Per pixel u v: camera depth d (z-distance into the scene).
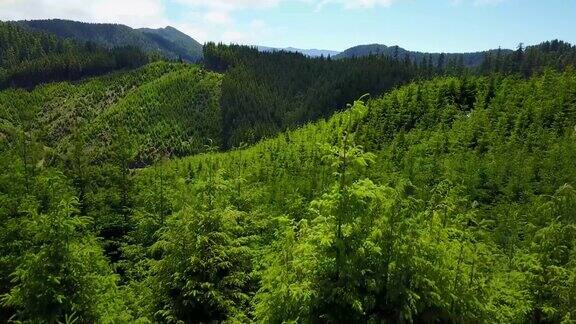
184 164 71.50
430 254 8.95
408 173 43.97
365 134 66.06
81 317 10.26
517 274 11.80
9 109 182.25
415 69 173.88
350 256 8.58
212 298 10.89
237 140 149.12
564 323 10.12
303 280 8.79
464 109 69.69
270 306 9.26
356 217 9.02
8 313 12.53
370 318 8.22
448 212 11.53
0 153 20.00
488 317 9.09
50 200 17.64
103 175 24.66
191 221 11.62
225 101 186.00
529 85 63.50
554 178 35.38
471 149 50.06
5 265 13.37
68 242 10.52
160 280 11.53
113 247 22.83
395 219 8.85
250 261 12.58
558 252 11.95
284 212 25.50
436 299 8.48
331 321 8.28
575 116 50.38
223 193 13.22
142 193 22.95
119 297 12.02
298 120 161.00
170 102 188.62
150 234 19.34
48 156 23.09
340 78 181.62
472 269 9.23
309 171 52.50
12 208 16.42
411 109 72.69
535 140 46.34
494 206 33.34
